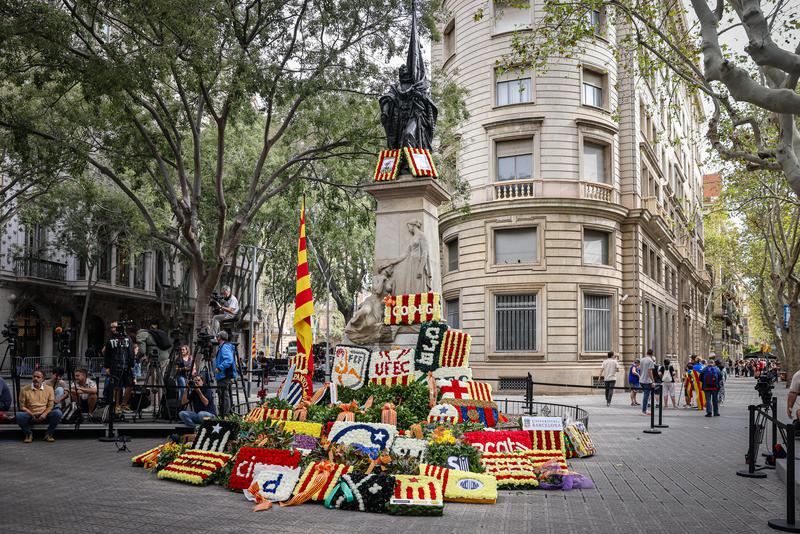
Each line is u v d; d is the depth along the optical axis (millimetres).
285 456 8430
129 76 14852
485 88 30672
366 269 37188
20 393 13750
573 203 29266
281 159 26297
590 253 30453
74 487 8633
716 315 79938
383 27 17734
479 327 30078
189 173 24297
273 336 93875
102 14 16094
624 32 31266
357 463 8273
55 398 13375
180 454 9664
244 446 8820
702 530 7008
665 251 42656
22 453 11359
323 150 19859
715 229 51562
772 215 33469
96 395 14438
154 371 15984
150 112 18188
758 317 74000
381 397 11242
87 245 34094
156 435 13680
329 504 7777
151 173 19406
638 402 25125
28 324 38469
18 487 8570
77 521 6883
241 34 17406
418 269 12742
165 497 8125
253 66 16375
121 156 18781
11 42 14602
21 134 17203
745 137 20250
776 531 7047
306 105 19234
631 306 31828
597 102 31094
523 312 29594
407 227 13062
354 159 20750
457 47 32250
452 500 8250
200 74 15680
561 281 29094
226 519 7105
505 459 9461
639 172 33188
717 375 20578
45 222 32812
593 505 8133
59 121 18562
